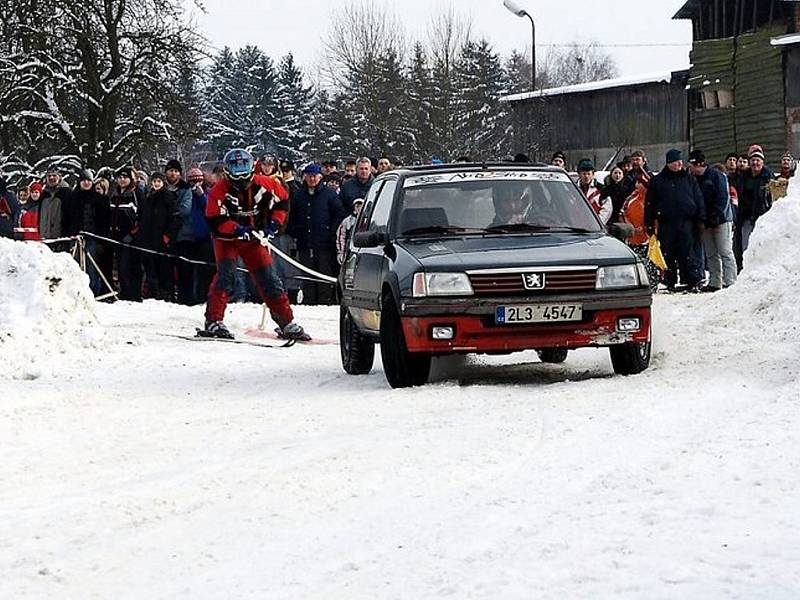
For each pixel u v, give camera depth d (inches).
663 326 555.2
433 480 282.0
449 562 217.8
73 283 590.9
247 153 625.9
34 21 1390.3
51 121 1424.7
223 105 3833.7
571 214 484.1
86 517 263.1
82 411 411.5
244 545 237.0
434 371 499.5
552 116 2317.9
